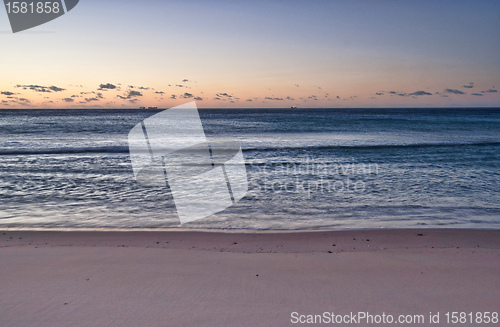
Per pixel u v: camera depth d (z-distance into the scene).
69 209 7.89
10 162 14.29
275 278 4.28
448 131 32.09
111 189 9.81
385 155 16.47
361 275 4.39
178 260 4.90
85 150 17.75
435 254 5.23
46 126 35.91
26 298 3.69
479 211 7.84
